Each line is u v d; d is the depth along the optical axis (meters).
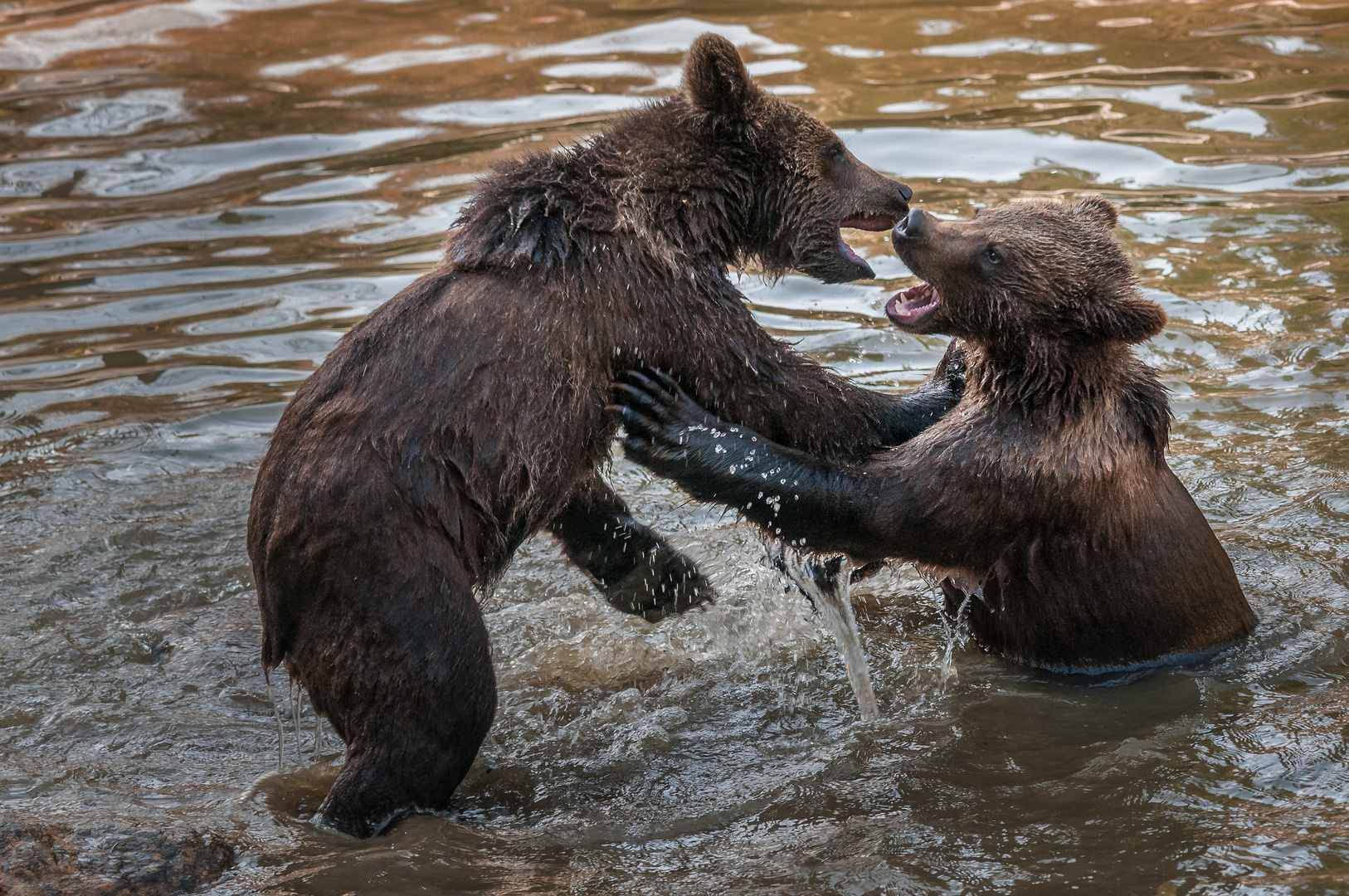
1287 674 9.90
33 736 10.11
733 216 10.52
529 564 12.86
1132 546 9.94
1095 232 9.76
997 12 27.73
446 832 8.72
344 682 8.82
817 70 24.61
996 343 9.87
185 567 12.52
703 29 27.75
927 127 21.38
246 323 16.58
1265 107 21.45
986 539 10.03
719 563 12.48
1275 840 7.71
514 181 9.75
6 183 21.17
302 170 21.36
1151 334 9.49
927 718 9.91
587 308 9.42
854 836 8.34
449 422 8.94
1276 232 17.39
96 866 8.02
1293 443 13.11
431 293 9.29
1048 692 10.15
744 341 9.95
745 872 8.02
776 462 9.88
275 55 27.69
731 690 10.69
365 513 8.70
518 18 29.55
